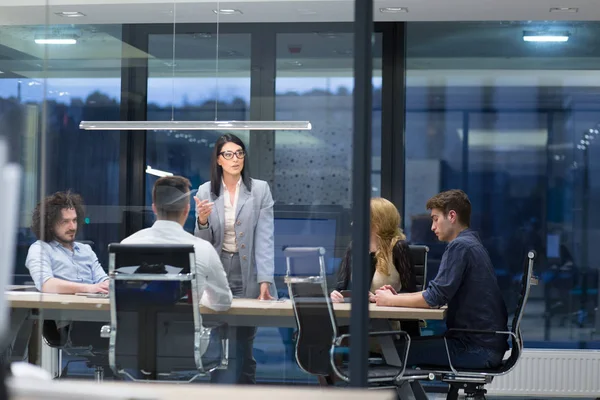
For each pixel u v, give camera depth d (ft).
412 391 13.33
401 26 20.59
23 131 18.40
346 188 15.74
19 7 17.63
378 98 20.70
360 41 6.95
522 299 13.58
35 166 13.17
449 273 13.46
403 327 14.25
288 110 17.89
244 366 11.62
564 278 20.38
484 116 20.56
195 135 18.69
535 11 19.12
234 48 18.99
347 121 16.52
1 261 4.47
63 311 11.82
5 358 11.42
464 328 13.48
